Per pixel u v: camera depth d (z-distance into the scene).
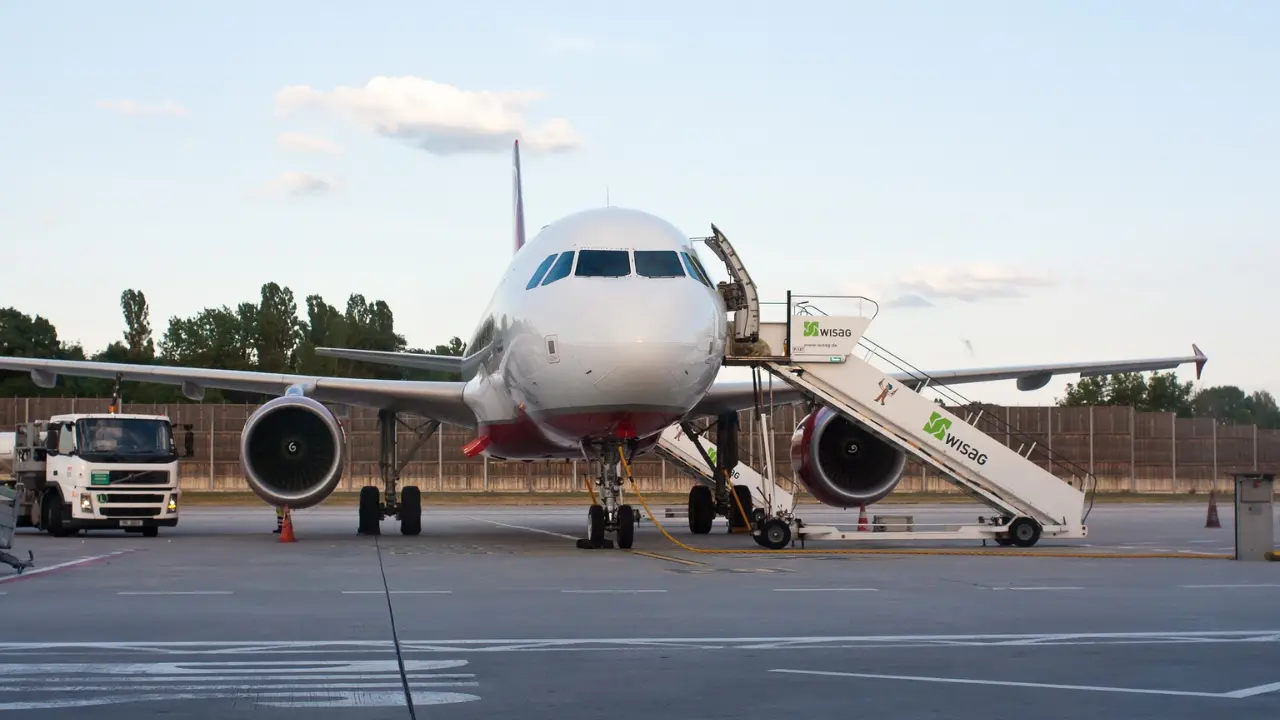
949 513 37.75
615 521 19.59
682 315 17.58
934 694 7.27
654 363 17.17
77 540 23.34
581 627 10.08
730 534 24.91
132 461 24.64
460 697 7.19
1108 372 25.89
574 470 56.84
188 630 9.91
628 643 9.22
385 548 20.44
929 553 18.92
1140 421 56.75
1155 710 6.80
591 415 17.98
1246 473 17.50
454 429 56.34
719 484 24.61
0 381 82.88
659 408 17.78
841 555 18.50
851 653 8.77
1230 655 8.69
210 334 100.62
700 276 18.92
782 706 6.94
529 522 31.66
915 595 12.52
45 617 10.74
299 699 7.14
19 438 27.81
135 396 82.31
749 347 20.70
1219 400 94.00
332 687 7.50
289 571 15.57
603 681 7.68
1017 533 20.58
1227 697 7.16
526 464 56.72
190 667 8.19
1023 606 11.55
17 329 86.12
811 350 20.84
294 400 22.20
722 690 7.40
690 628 10.02
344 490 55.78
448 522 31.64
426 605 11.62
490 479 56.50
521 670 8.07
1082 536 20.59
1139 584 13.78
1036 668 8.15
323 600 12.07
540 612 11.06
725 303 21.11
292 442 22.56
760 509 20.34
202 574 15.16
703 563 16.77
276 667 8.18
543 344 18.19
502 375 20.59
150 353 103.19
